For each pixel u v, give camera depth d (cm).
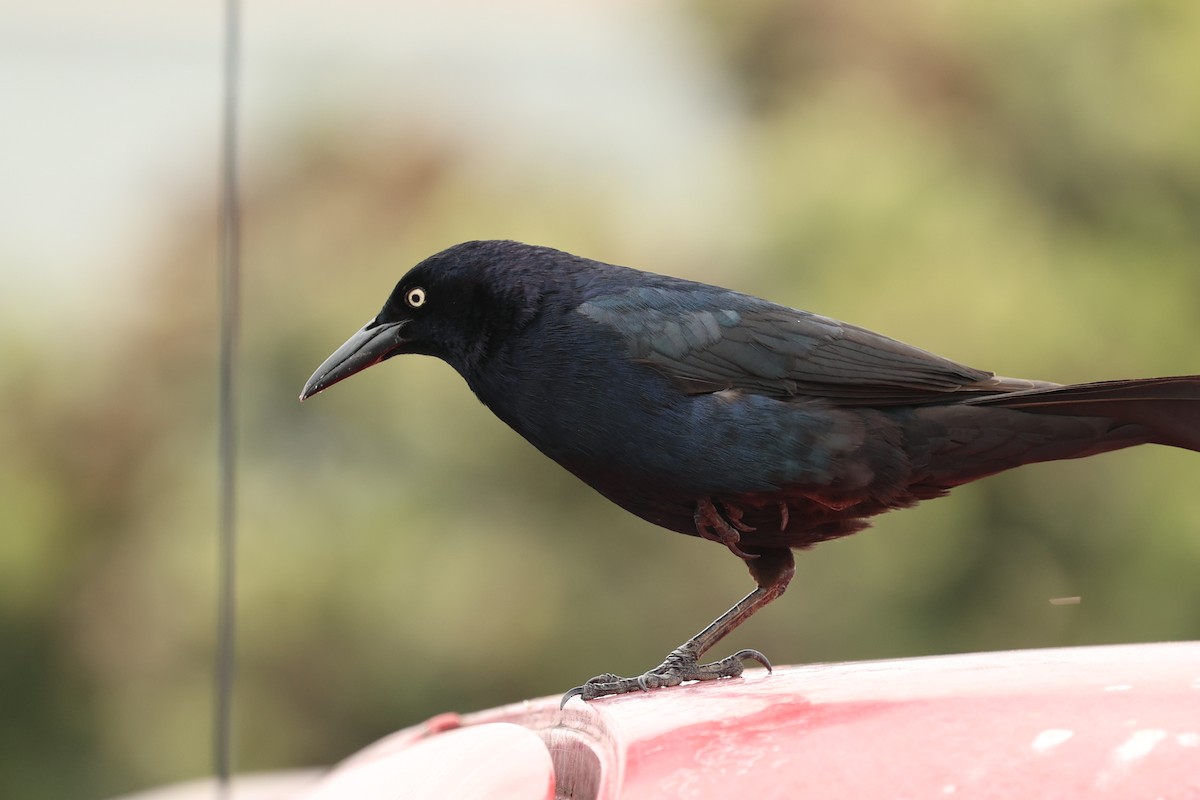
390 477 1388
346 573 1375
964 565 1393
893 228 1405
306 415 1402
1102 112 1501
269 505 1388
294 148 1570
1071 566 1391
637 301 620
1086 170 1498
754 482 608
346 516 1380
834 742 333
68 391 1508
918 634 1387
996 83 1521
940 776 312
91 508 1493
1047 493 1390
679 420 607
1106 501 1395
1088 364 1388
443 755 442
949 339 1364
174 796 775
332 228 1488
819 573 1396
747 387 610
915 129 1498
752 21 1641
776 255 1416
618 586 1398
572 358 613
